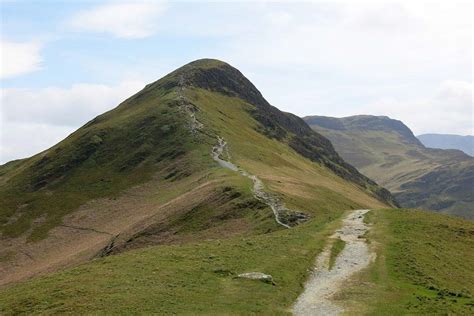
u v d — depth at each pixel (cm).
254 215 7556
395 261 4794
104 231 10906
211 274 3975
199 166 12812
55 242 11488
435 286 4006
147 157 15025
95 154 16338
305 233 5978
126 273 3900
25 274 9488
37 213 13512
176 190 11394
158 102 18775
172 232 7844
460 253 5619
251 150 14912
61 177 15550
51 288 3588
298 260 4594
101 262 4466
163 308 3112
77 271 4122
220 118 18138
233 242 5291
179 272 3962
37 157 19450
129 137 16600
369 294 3722
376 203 15325
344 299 3597
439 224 6925
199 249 4856
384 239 5800
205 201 8556
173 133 15950
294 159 17800
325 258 4828
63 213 13112
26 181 15762
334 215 7612
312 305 3447
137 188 13300
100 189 14050
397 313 3272
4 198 14888
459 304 3519
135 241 7925
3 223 13250
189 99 18725
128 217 11081
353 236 5978
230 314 3073
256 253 4741
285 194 8750
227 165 12194
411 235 6084
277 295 3553
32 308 3216
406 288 3938
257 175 10669
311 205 8719
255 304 3309
